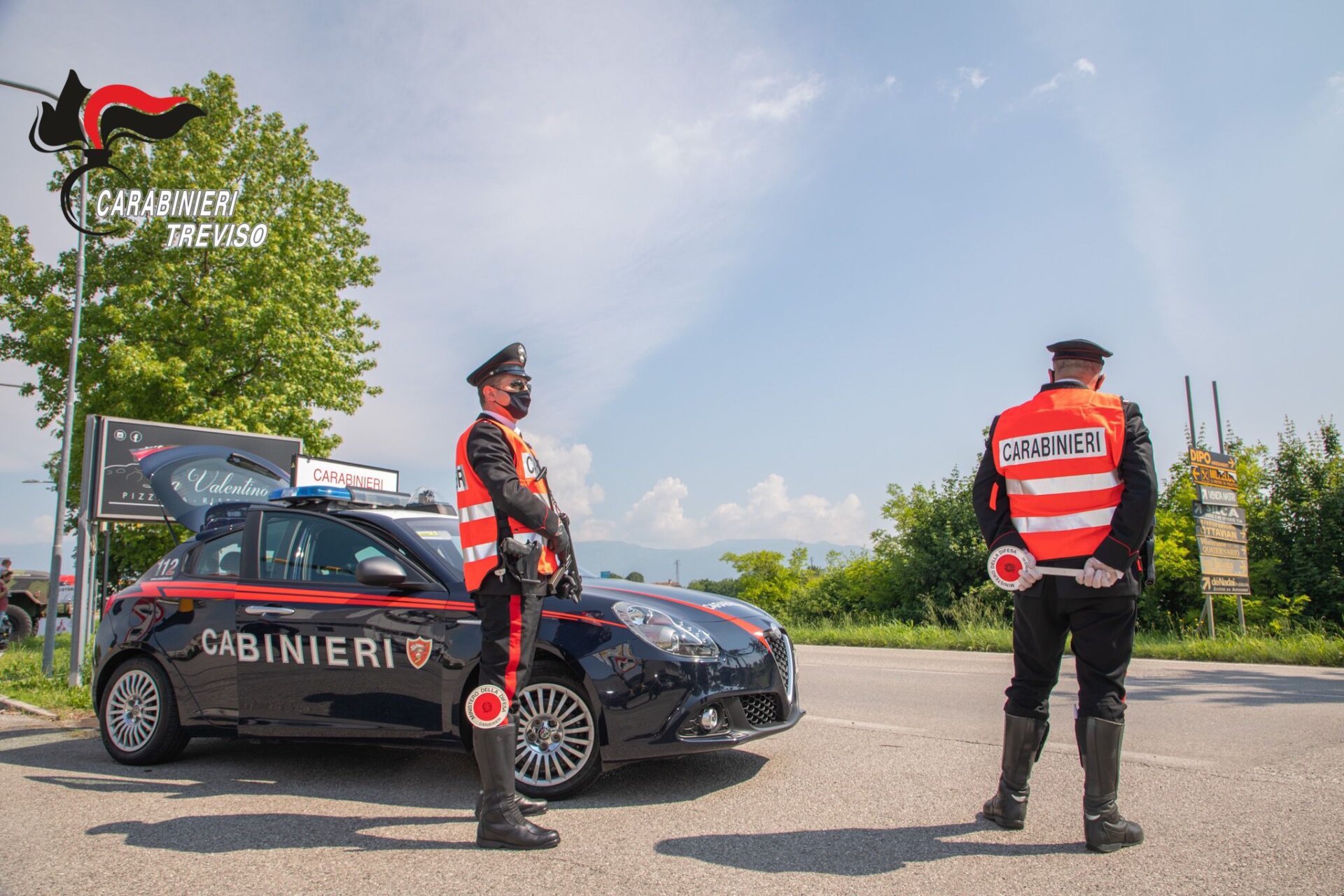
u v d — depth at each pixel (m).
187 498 10.79
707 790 4.39
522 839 3.45
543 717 4.38
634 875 3.13
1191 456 16.25
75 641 9.76
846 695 7.77
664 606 4.58
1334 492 19.30
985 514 3.77
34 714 7.48
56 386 21.91
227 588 5.26
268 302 21.41
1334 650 11.41
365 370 25.03
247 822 3.89
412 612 4.67
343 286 25.84
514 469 3.75
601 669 4.28
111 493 10.69
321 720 4.82
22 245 22.53
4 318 22.30
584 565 5.97
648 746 4.20
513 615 3.66
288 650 4.94
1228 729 5.83
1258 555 20.12
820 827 3.69
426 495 5.98
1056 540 3.47
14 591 19.67
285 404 21.30
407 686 4.61
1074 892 2.89
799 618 27.05
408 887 3.04
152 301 21.59
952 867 3.16
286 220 22.75
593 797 4.29
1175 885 2.93
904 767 4.81
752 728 4.44
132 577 21.81
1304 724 6.00
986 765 4.85
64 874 3.21
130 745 5.35
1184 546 20.17
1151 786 4.27
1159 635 17.22
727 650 4.42
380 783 4.68
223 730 5.08
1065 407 3.53
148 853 3.46
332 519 5.25
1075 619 3.45
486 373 3.91
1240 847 3.30
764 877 3.09
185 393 19.92
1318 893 2.83
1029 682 3.62
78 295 13.31
